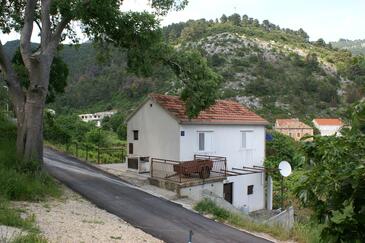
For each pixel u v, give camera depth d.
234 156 23.05
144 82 69.88
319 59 121.62
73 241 8.88
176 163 20.09
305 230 13.51
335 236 3.32
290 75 109.12
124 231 11.07
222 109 23.77
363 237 3.23
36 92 16.89
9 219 9.36
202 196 17.53
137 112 23.17
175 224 13.12
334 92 96.56
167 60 19.80
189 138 20.84
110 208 14.41
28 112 16.94
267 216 20.78
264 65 113.88
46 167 21.86
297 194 3.46
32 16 17.42
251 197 23.11
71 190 16.70
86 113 68.31
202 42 127.56
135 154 23.31
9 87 17.44
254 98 95.62
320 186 3.28
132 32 18.77
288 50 132.62
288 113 88.94
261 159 24.89
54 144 32.75
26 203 12.70
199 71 19.42
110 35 19.95
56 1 18.59
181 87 20.33
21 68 20.70
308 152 3.59
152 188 18.78
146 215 13.95
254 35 144.50
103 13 17.70
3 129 24.98
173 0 19.73
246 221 14.74
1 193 12.70
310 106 92.81
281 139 33.69
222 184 20.12
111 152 31.58
